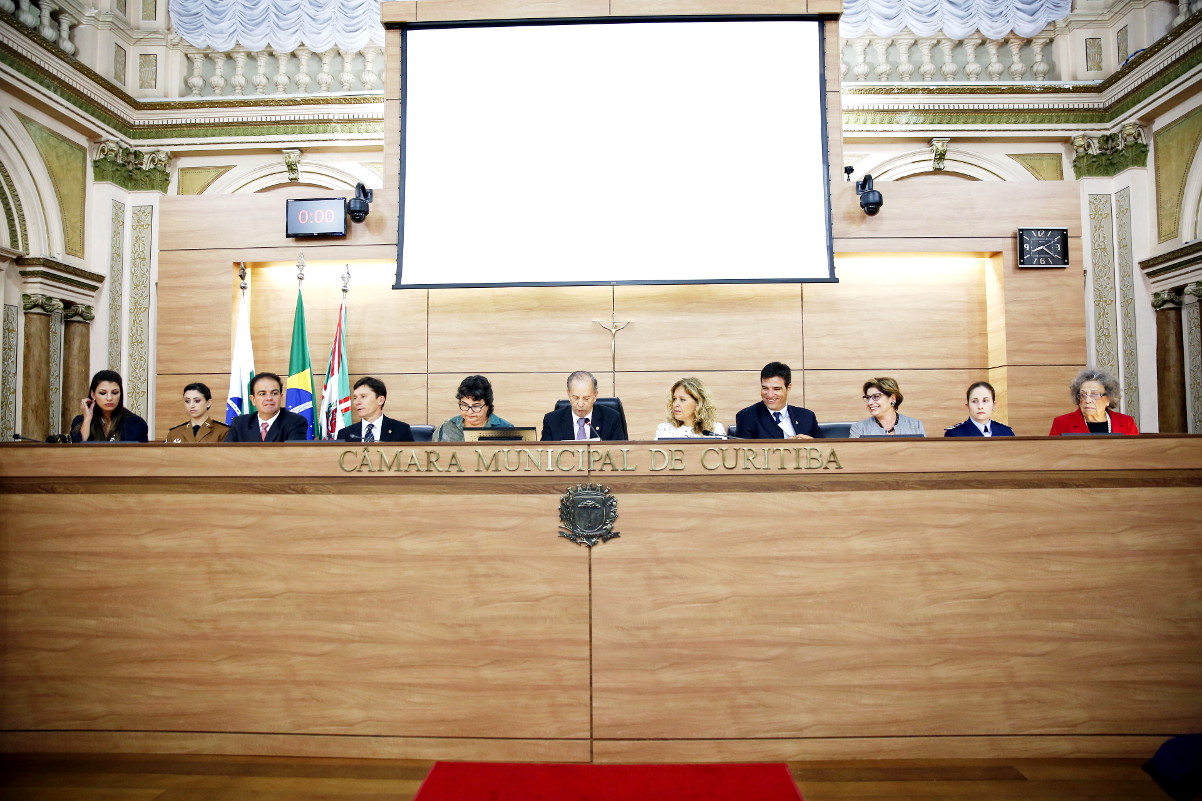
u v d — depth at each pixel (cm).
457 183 546
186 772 233
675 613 241
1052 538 243
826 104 545
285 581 246
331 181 782
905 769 233
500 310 569
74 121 690
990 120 758
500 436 290
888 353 570
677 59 546
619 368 566
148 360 750
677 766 236
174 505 249
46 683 248
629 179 544
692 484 244
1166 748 227
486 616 242
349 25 757
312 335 572
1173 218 699
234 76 772
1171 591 242
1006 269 553
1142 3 720
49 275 657
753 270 537
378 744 242
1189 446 244
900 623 241
